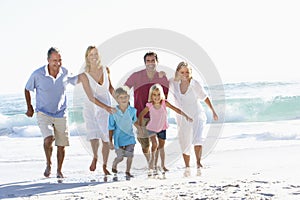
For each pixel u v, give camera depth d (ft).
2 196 19.52
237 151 29.84
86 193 18.97
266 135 37.14
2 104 65.82
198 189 18.35
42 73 22.18
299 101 53.72
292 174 20.76
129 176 22.21
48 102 22.35
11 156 33.53
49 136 22.59
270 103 52.54
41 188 20.76
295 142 33.24
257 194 16.97
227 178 20.44
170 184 19.71
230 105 52.75
